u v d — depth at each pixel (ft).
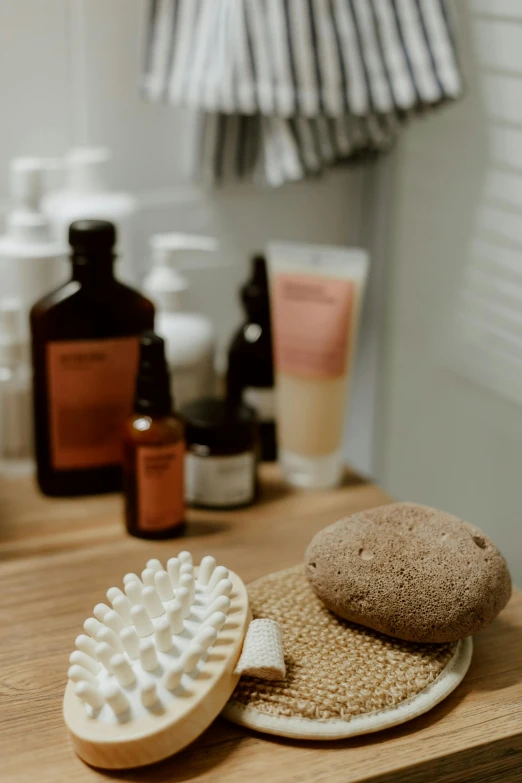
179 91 2.42
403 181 2.96
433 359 2.97
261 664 1.45
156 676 1.40
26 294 2.36
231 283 2.94
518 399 2.58
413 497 3.21
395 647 1.60
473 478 2.85
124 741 1.32
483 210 2.64
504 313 2.61
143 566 1.96
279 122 2.52
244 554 2.02
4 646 1.68
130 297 2.17
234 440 2.17
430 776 1.42
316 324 2.21
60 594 1.85
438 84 2.37
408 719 1.46
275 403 2.47
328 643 1.61
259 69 2.35
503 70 2.47
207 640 1.43
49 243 2.39
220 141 2.66
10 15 2.42
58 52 2.50
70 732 1.38
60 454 2.24
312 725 1.42
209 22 2.36
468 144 2.65
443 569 1.57
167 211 2.77
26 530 2.11
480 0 2.51
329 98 2.39
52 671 1.61
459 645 1.64
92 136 2.62
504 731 1.46
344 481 2.41
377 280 3.14
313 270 2.19
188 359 2.43
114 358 2.19
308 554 1.70
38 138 2.56
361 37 2.37
